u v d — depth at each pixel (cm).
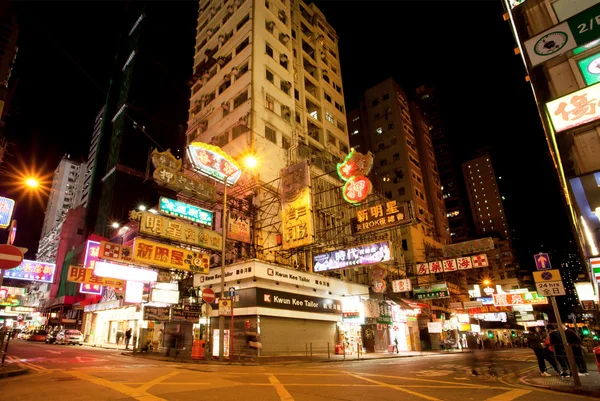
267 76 3538
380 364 1894
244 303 2334
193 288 2736
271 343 2291
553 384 1019
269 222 2848
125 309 3459
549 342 1316
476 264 3012
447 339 4400
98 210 7706
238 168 2786
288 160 3297
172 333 2516
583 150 1157
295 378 1189
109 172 7569
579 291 2588
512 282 7912
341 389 948
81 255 5619
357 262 2366
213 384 1012
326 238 2997
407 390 938
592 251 1077
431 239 5716
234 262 2505
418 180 6450
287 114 3553
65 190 11100
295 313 2500
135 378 1109
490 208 10431
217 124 3538
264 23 3806
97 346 3222
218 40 4103
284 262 2773
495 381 1145
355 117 7362
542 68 1324
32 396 808
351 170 2598
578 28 1302
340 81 5144
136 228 3978
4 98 3353
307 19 5053
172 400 772
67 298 5103
